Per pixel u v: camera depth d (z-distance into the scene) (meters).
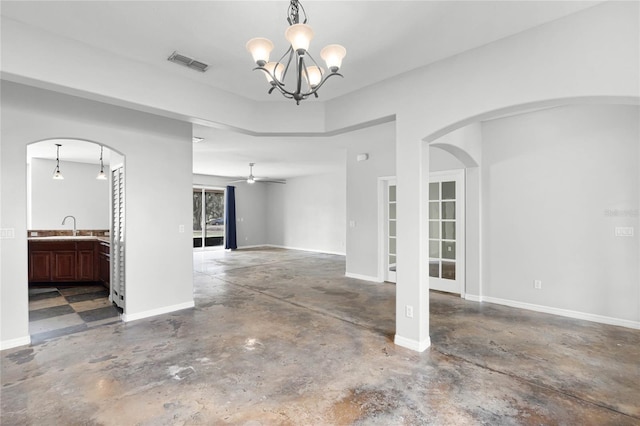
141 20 2.36
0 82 3.03
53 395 2.29
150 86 3.04
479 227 4.68
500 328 3.61
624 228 3.63
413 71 3.09
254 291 5.32
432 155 5.27
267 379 2.52
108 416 2.06
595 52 2.17
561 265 4.05
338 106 3.73
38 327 3.64
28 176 7.13
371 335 3.42
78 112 3.48
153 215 4.07
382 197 5.99
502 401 2.23
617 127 3.68
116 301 4.43
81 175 7.56
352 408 2.15
